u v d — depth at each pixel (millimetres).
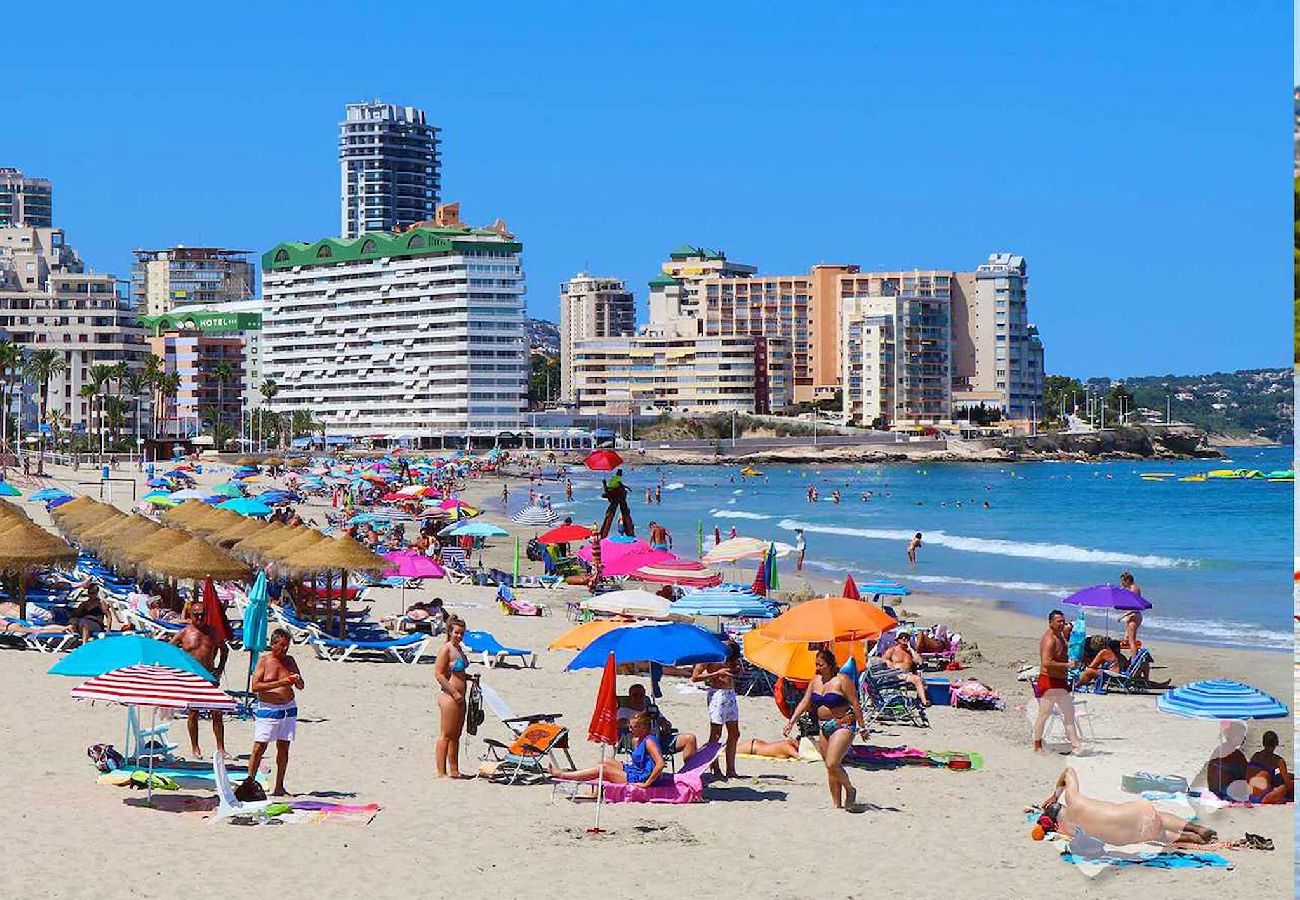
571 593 53750
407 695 29531
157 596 38281
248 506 64812
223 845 17766
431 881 16672
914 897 16531
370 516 79438
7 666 30344
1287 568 73062
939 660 38750
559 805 20359
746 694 31484
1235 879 17141
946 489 194875
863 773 23172
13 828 18156
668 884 16828
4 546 35781
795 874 17344
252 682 20203
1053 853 18344
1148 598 58719
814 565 77500
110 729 24172
